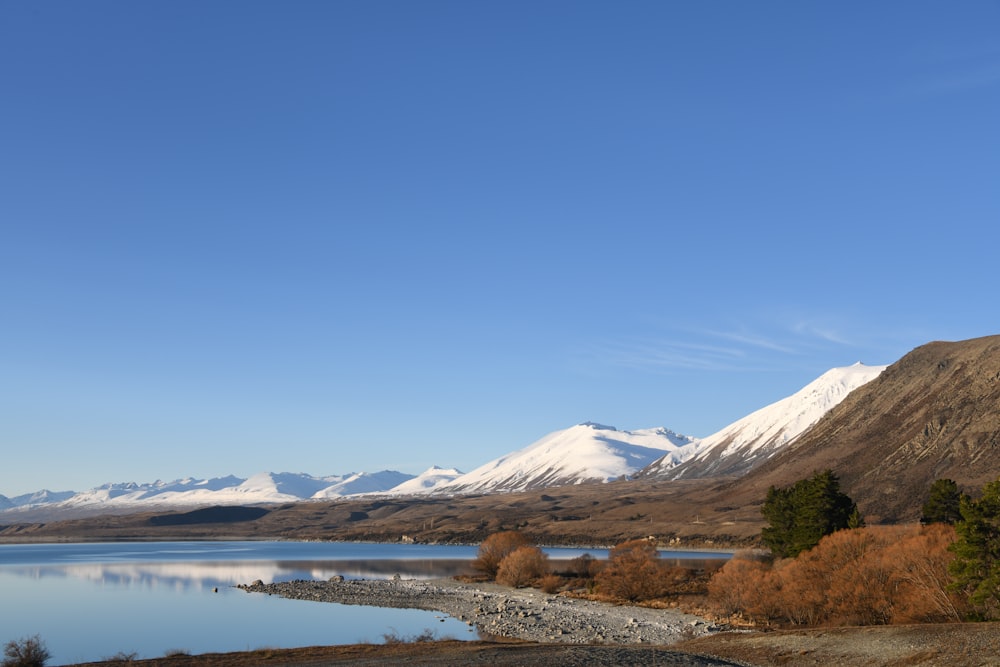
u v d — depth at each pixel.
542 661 57.16
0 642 85.12
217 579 171.12
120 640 87.56
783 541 126.25
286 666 61.59
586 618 100.31
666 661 56.31
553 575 147.12
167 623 100.56
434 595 132.38
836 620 81.06
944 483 112.75
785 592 89.06
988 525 65.69
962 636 52.00
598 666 54.31
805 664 55.00
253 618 104.69
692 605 107.50
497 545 166.88
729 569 102.62
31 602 125.62
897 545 79.31
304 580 161.38
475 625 96.19
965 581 66.81
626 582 123.06
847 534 89.00
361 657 65.56
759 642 64.06
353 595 132.50
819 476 113.94
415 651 68.56
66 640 87.69
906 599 75.19
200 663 65.12
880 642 55.38
